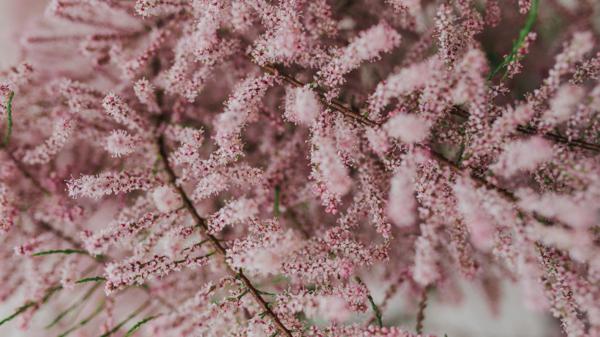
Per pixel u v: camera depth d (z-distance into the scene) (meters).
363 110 0.31
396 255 0.38
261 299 0.31
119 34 0.37
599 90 0.28
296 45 0.29
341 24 0.36
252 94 0.30
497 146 0.29
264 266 0.29
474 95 0.28
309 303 0.30
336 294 0.31
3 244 0.37
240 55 0.34
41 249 0.37
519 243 0.28
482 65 0.28
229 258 0.31
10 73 0.33
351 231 0.34
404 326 0.40
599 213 0.31
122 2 0.36
